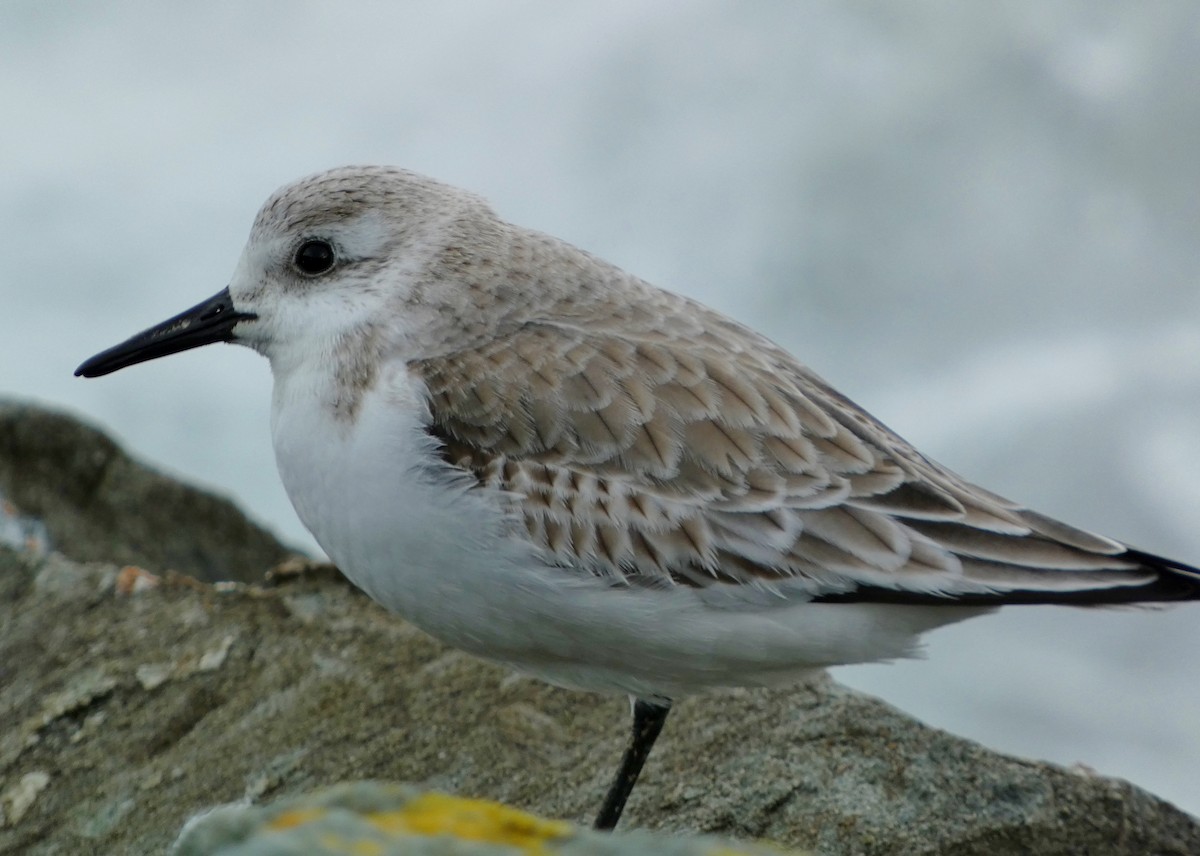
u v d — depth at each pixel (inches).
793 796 374.3
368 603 464.8
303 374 374.6
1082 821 362.9
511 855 213.8
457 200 386.0
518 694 425.4
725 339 366.9
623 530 341.4
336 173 391.9
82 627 460.1
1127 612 367.6
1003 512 347.3
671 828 374.0
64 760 419.5
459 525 343.6
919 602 340.8
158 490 575.2
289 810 224.1
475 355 356.5
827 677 412.2
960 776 374.0
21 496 562.6
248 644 448.8
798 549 340.5
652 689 365.4
